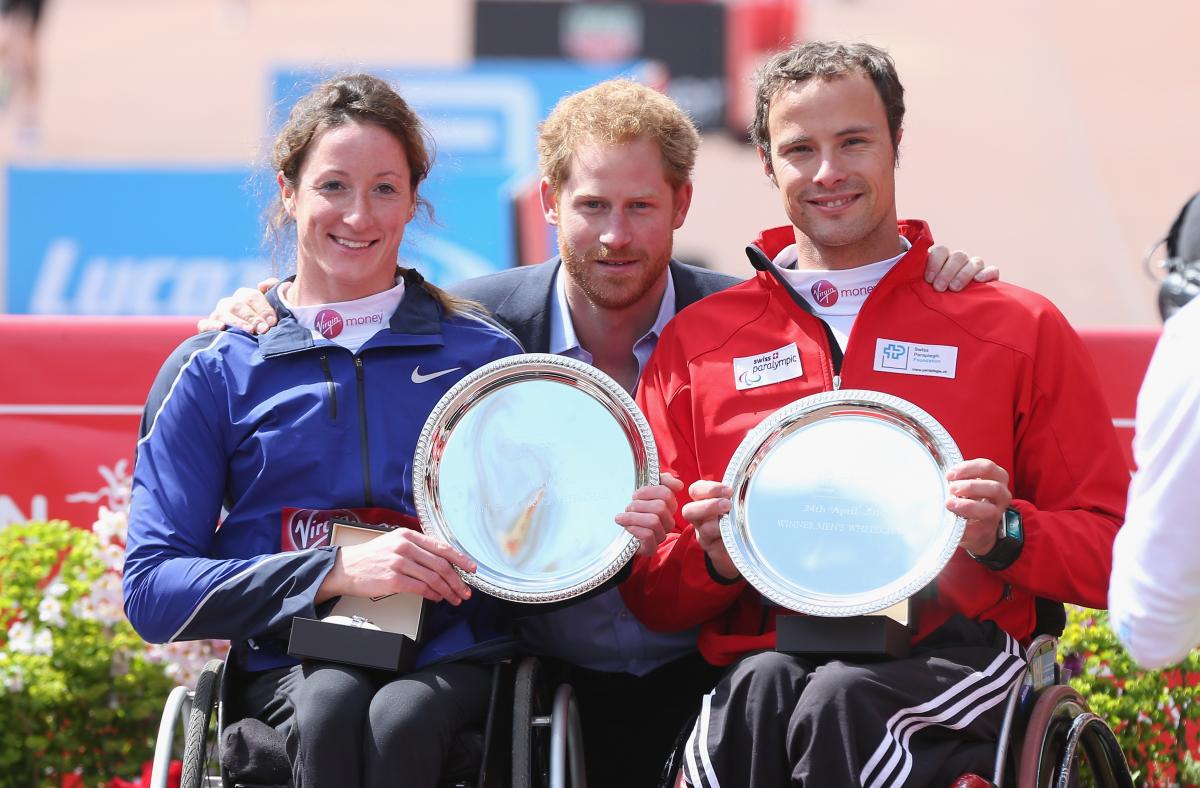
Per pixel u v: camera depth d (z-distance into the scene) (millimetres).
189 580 11445
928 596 11617
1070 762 10570
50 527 15148
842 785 10352
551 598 11570
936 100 43375
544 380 12297
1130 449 15891
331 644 11141
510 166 37906
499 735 11641
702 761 10938
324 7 42188
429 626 11938
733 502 11680
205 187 39500
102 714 14562
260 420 12172
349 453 12156
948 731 10898
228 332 12516
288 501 12133
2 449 15867
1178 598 8602
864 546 11391
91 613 14875
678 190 13656
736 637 12102
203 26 41406
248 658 11906
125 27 42406
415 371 12461
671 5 40031
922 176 42438
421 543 11359
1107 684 14484
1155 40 43906
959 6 43875
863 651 10906
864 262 12797
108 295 38281
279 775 11188
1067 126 43156
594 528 11930
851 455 11719
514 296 14383
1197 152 42438
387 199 12508
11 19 41438
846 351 12438
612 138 13094
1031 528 11414
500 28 40594
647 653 13281
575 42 39906
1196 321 8492
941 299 12539
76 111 41344
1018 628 12117
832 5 43625
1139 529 8688
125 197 39469
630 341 14164
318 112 12531
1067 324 12508
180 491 12023
